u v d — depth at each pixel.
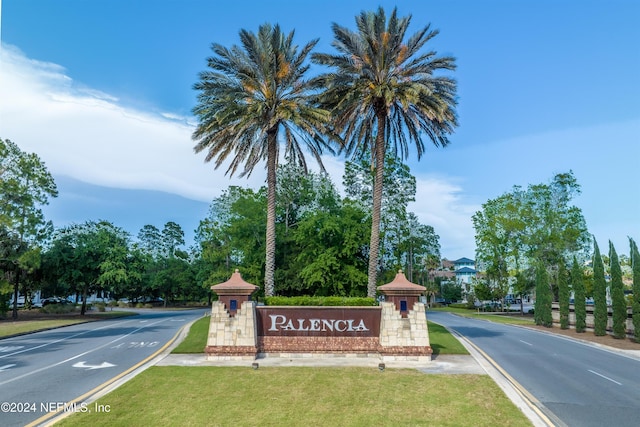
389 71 27.69
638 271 26.86
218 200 53.38
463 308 78.50
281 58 27.62
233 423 10.49
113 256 48.66
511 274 58.16
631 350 23.59
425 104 26.27
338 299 21.88
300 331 19.36
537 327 38.12
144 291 82.50
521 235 54.22
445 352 20.48
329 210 40.97
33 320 42.19
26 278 46.16
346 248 35.19
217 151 28.50
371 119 29.38
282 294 41.81
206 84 27.25
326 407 11.80
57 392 13.29
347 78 26.92
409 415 11.19
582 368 17.94
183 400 12.30
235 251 52.88
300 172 46.91
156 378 14.89
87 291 53.31
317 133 29.28
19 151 42.25
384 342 18.58
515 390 14.01
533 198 54.22
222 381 14.53
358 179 46.84
